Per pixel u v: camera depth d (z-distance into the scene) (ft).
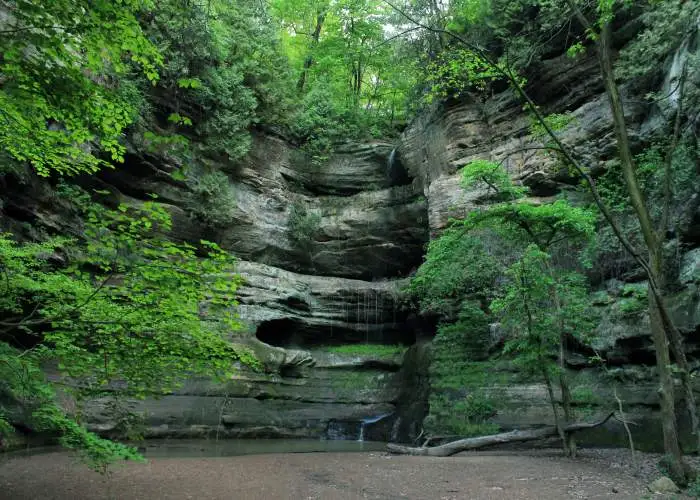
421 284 54.75
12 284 25.96
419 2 98.58
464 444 49.34
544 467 38.65
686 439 43.88
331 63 121.90
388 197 111.04
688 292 51.49
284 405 81.25
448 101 97.60
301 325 101.86
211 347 23.48
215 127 94.68
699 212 53.11
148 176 87.20
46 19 19.02
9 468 36.35
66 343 22.09
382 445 68.23
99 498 27.25
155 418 63.05
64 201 65.92
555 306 46.60
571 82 80.48
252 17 104.99
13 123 22.90
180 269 21.16
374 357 97.81
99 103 22.99
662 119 63.05
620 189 64.08
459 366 71.46
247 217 101.96
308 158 114.42
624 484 31.73
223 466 39.73
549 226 47.29
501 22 85.46
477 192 87.15
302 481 34.06
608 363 58.54
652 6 63.21
